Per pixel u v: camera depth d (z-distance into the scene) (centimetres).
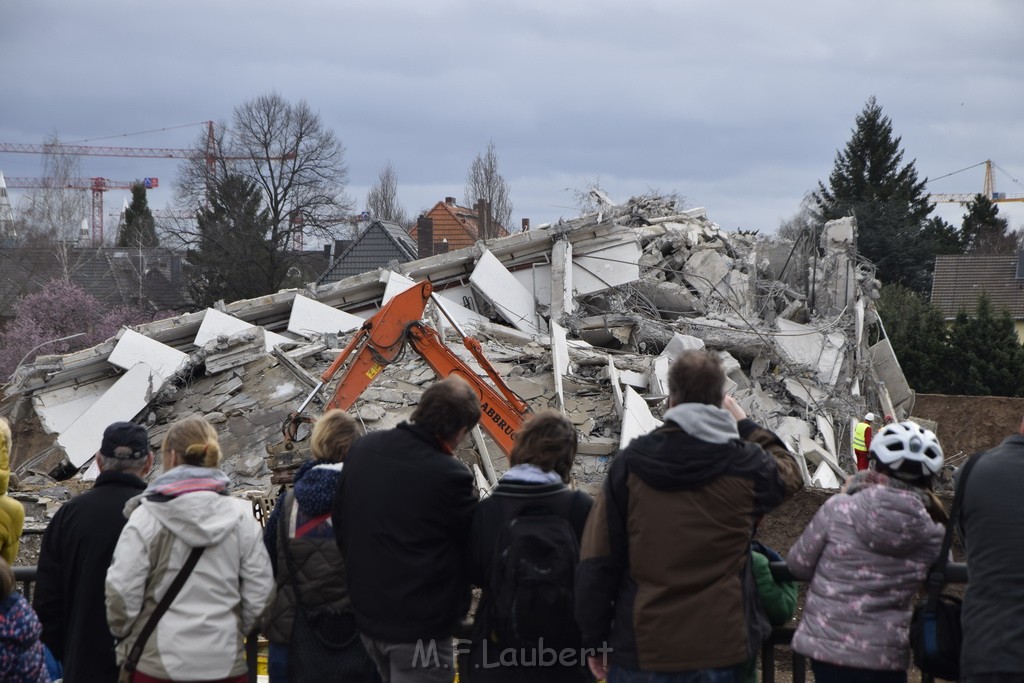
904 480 372
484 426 1238
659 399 1557
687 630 344
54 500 1378
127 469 446
